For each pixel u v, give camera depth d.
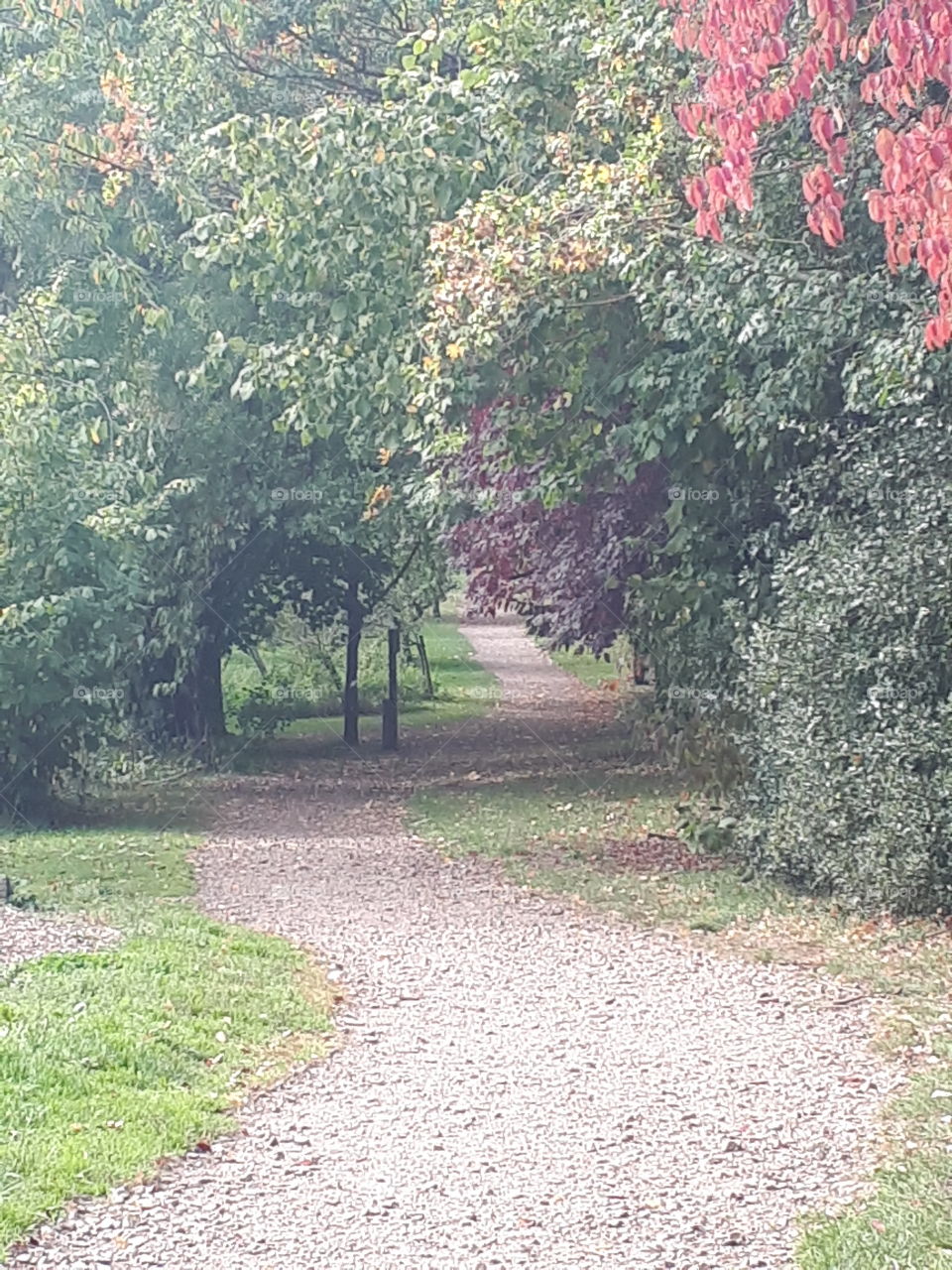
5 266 19.52
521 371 12.12
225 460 18.31
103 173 17.08
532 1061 7.14
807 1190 5.48
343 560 21.53
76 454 14.51
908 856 9.73
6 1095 6.07
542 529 16.03
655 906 10.81
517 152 12.48
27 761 14.66
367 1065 7.07
